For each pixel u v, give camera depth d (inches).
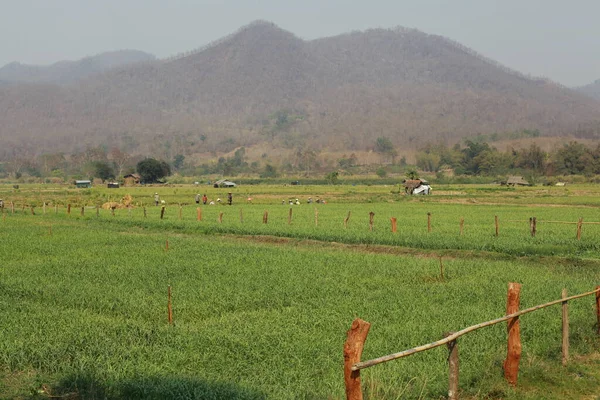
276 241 1275.8
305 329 499.8
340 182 5762.8
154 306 589.0
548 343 472.7
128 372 399.9
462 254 1053.2
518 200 2928.2
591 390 398.3
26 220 1793.8
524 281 741.9
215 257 944.9
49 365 418.6
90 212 2105.1
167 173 5580.7
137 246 1096.2
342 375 387.5
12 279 736.3
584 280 770.2
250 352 435.8
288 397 350.0
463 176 6279.5
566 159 6181.1
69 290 668.7
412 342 460.8
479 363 418.6
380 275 792.9
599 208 2299.5
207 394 354.3
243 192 3791.8
